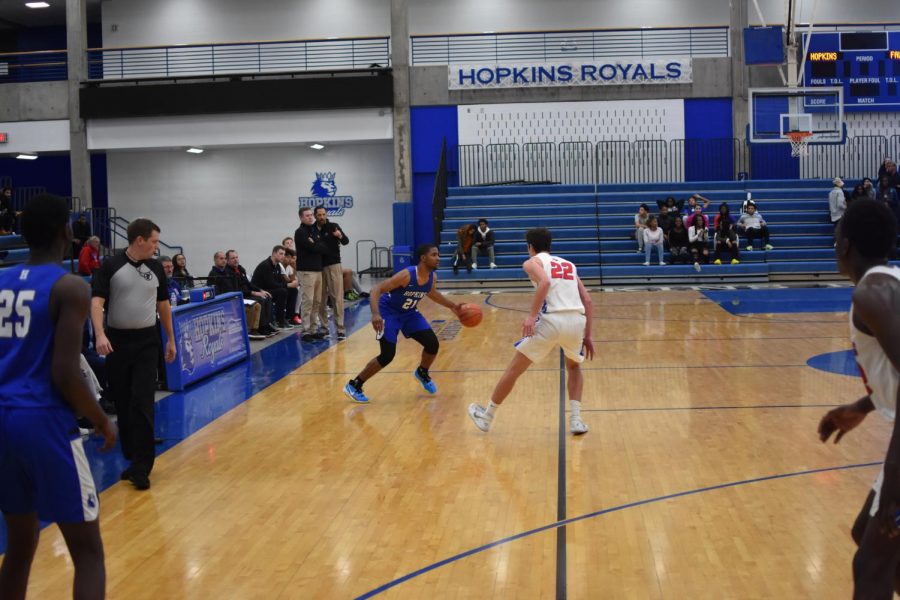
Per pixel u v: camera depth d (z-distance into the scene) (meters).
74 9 23.48
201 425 7.62
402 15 23.52
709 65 23.61
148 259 5.89
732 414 7.47
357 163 25.50
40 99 23.66
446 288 19.98
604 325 13.38
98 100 23.47
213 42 26.02
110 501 5.50
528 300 17.44
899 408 2.53
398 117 23.55
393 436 7.03
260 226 25.78
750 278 19.59
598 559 4.29
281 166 25.64
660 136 23.72
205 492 5.65
